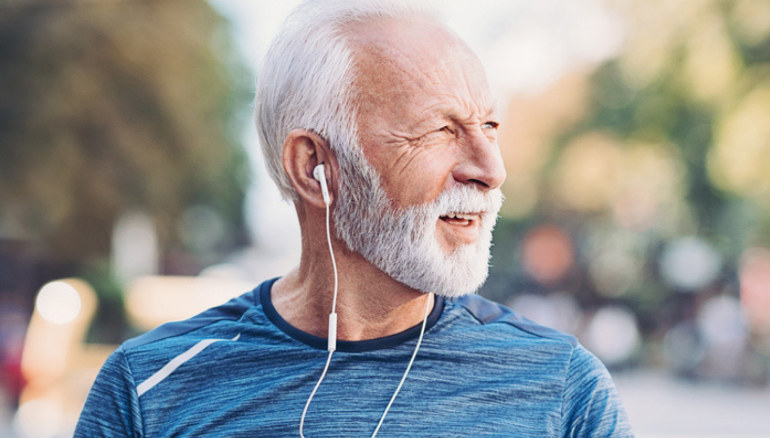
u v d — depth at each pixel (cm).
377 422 156
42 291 999
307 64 169
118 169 1523
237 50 1753
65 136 1449
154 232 1877
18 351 961
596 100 2327
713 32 1416
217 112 1702
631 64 1708
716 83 1427
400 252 160
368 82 163
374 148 161
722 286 2166
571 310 2433
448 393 158
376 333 167
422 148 160
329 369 160
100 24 1434
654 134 1888
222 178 1883
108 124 1478
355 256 166
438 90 161
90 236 1664
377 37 164
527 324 172
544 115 2481
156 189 1584
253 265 3036
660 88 1617
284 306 176
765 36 1356
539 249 2705
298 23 173
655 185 2186
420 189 159
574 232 2697
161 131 1554
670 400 1316
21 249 1750
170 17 1561
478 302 178
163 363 170
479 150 161
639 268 2544
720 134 1439
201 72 1599
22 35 1411
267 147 179
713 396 1413
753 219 2075
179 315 1666
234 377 165
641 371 1969
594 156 2312
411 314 167
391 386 159
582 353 166
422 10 168
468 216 164
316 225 170
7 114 1412
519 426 156
